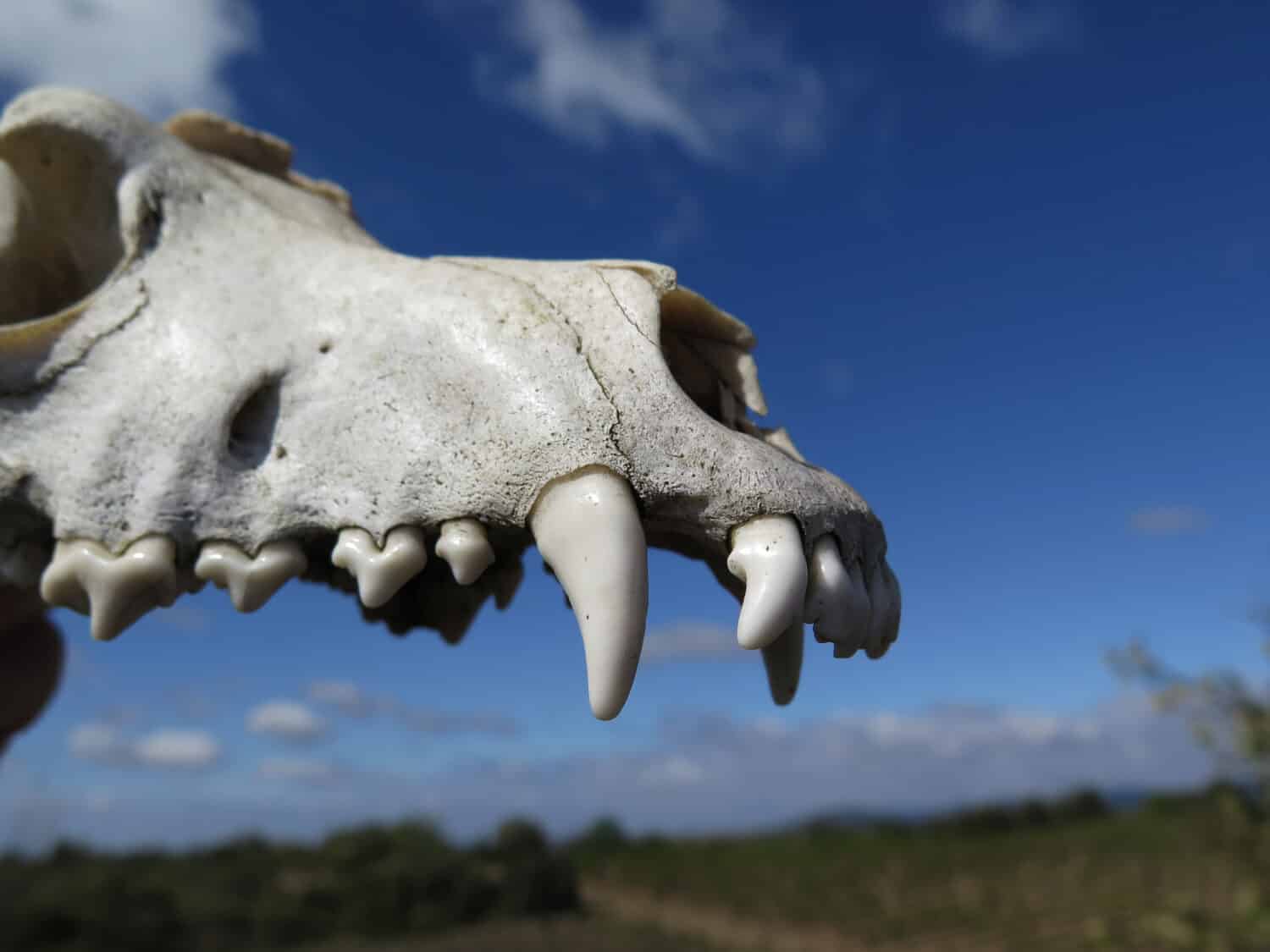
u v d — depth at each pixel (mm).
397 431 100
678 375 109
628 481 92
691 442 93
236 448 105
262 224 123
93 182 122
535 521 93
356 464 101
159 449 102
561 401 95
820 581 92
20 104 120
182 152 126
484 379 98
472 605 120
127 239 115
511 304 104
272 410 107
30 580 108
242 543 101
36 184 121
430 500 96
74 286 129
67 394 107
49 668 149
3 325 121
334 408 104
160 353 107
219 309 111
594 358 98
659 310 103
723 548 94
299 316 112
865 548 98
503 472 94
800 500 92
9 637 140
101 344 109
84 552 99
